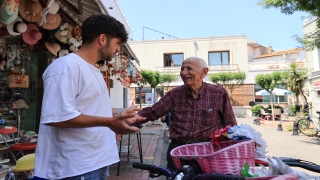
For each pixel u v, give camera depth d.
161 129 12.48
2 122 4.28
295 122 11.12
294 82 19.69
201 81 2.52
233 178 1.20
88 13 3.89
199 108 2.50
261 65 25.55
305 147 8.07
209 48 26.50
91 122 1.41
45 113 1.41
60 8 3.64
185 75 2.45
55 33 4.15
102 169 1.72
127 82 10.60
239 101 25.56
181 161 1.52
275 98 25.59
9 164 3.93
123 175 4.61
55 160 1.53
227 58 26.30
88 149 1.58
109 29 1.66
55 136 1.55
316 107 16.03
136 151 6.75
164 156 6.86
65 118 1.38
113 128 1.46
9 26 3.24
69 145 1.53
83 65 1.59
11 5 2.63
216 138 1.82
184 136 2.50
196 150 1.83
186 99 2.56
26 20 3.44
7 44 4.55
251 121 18.81
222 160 1.43
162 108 2.65
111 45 1.70
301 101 22.23
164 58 27.27
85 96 1.56
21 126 5.20
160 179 4.59
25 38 3.54
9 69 4.84
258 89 25.53
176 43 27.05
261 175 1.50
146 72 19.38
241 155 1.49
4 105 4.96
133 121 1.97
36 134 4.77
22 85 4.68
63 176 1.50
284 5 7.67
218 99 2.52
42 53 5.33
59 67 1.50
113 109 2.12
